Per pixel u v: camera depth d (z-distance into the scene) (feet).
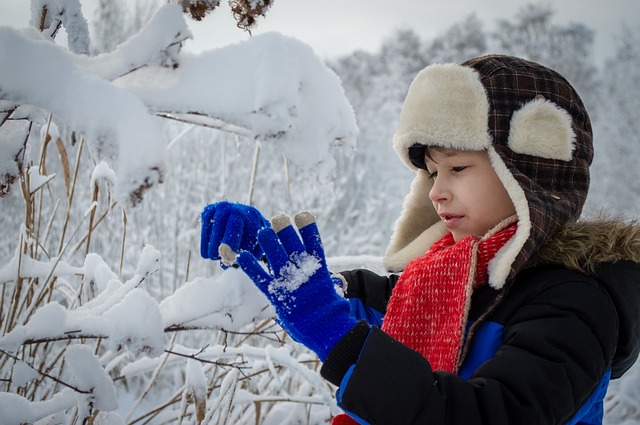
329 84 2.67
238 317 3.32
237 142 3.79
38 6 3.11
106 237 8.68
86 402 3.31
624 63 35.19
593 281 3.16
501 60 3.64
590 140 3.76
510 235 3.35
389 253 4.70
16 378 3.31
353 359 2.75
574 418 3.05
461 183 3.54
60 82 2.39
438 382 2.70
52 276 4.22
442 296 3.47
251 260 2.88
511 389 2.71
